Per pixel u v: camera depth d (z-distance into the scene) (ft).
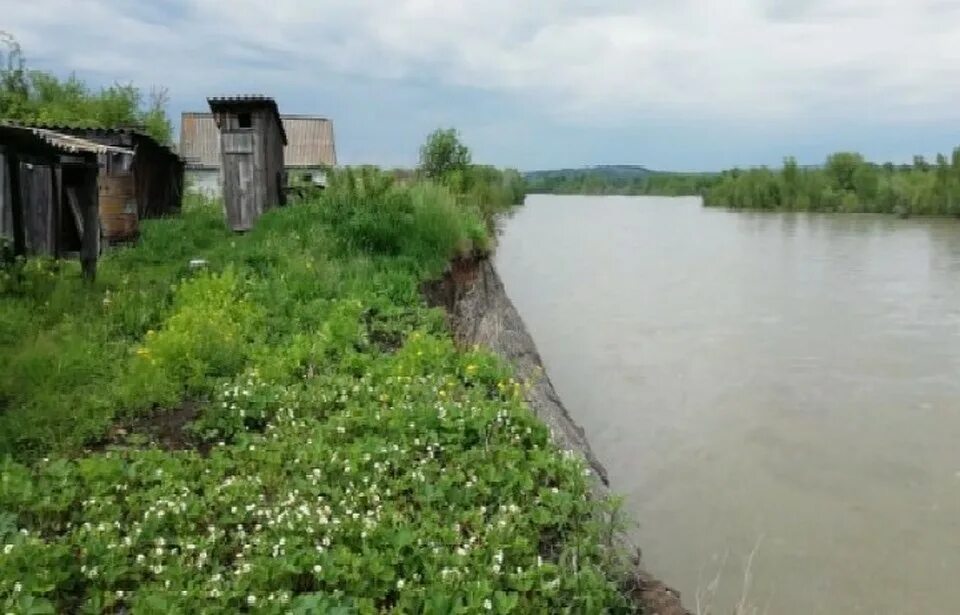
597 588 16.38
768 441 41.16
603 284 95.04
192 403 23.99
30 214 43.60
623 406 46.78
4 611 13.44
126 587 15.17
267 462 20.13
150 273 39.01
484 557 16.57
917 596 27.12
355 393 24.85
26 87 88.28
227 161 53.78
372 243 43.80
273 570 15.25
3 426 20.56
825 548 30.17
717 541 30.48
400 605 14.79
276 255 39.58
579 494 20.12
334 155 128.16
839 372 54.65
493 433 22.31
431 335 31.55
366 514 17.76
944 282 95.76
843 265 113.70
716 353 59.67
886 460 38.88
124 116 88.43
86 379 24.21
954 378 53.26
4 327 27.40
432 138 121.39
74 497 17.70
